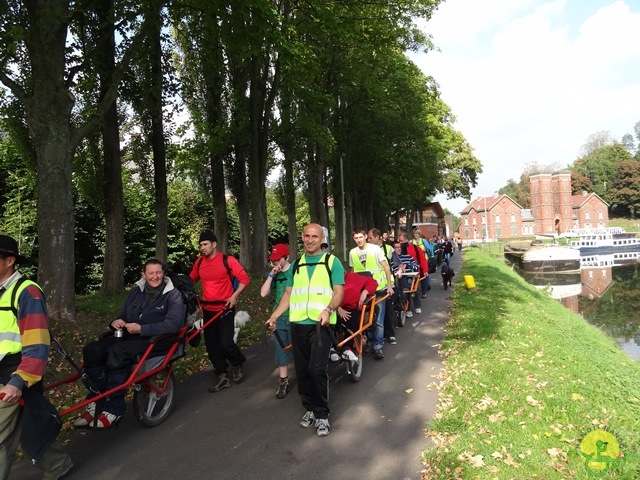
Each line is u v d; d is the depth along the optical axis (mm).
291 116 19375
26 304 3250
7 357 3225
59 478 3818
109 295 11133
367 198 35969
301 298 4562
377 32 16906
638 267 42875
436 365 6746
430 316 10812
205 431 4695
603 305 22562
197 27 12836
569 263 40281
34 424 3279
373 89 20266
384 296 7215
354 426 4703
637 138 128000
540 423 4430
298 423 4820
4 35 7988
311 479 3727
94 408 4227
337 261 4637
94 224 21922
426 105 28250
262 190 17094
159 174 13391
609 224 104562
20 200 18781
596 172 113562
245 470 3896
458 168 50000
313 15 13602
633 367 8789
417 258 11562
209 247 5969
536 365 6320
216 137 15672
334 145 18938
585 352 7938
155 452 4258
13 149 16891
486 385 5508
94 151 12375
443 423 4531
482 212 101250
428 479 3652
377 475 3756
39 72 8188
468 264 27953
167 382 5098
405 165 28000
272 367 6992
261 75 17250
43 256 8219
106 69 10992
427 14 18516
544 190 98750
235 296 5863
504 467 3682
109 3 10617
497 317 9727
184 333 5035
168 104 14125
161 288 4852
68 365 6824
